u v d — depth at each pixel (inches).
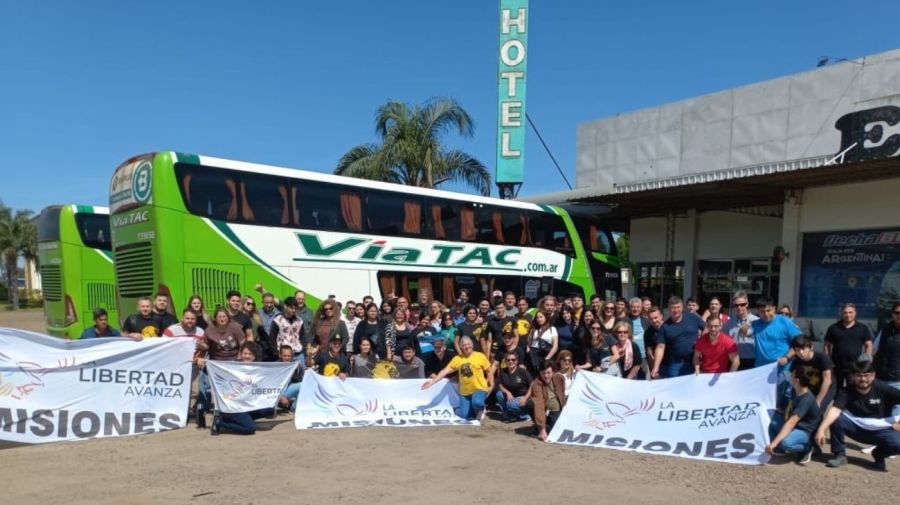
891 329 323.9
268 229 441.7
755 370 303.0
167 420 340.8
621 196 592.1
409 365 414.0
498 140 886.4
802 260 565.6
